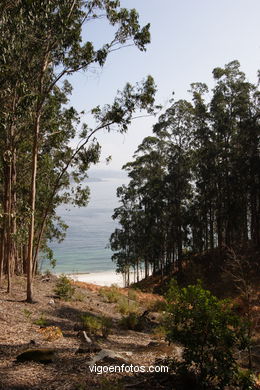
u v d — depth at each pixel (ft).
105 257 352.69
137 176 148.56
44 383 20.39
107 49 52.47
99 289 84.69
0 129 42.68
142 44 53.72
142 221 149.28
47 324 39.96
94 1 51.11
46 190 81.25
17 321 38.83
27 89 43.32
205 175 122.42
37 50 44.86
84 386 20.11
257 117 110.42
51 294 63.31
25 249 98.78
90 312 54.95
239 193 118.83
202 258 131.75
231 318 20.79
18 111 41.06
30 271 52.08
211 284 105.70
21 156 71.00
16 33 39.14
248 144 112.88
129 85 55.31
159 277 141.79
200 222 130.82
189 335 20.80
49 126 61.87
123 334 42.52
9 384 19.71
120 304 64.08
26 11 36.01
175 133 123.24
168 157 130.82
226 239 124.16
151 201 135.13
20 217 51.21
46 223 91.50
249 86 114.01
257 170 109.50
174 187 128.47
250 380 20.81
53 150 75.82
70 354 26.84
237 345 21.24
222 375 19.93
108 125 57.16
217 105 115.65
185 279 119.44
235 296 85.66
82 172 75.36
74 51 52.31
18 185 72.59
